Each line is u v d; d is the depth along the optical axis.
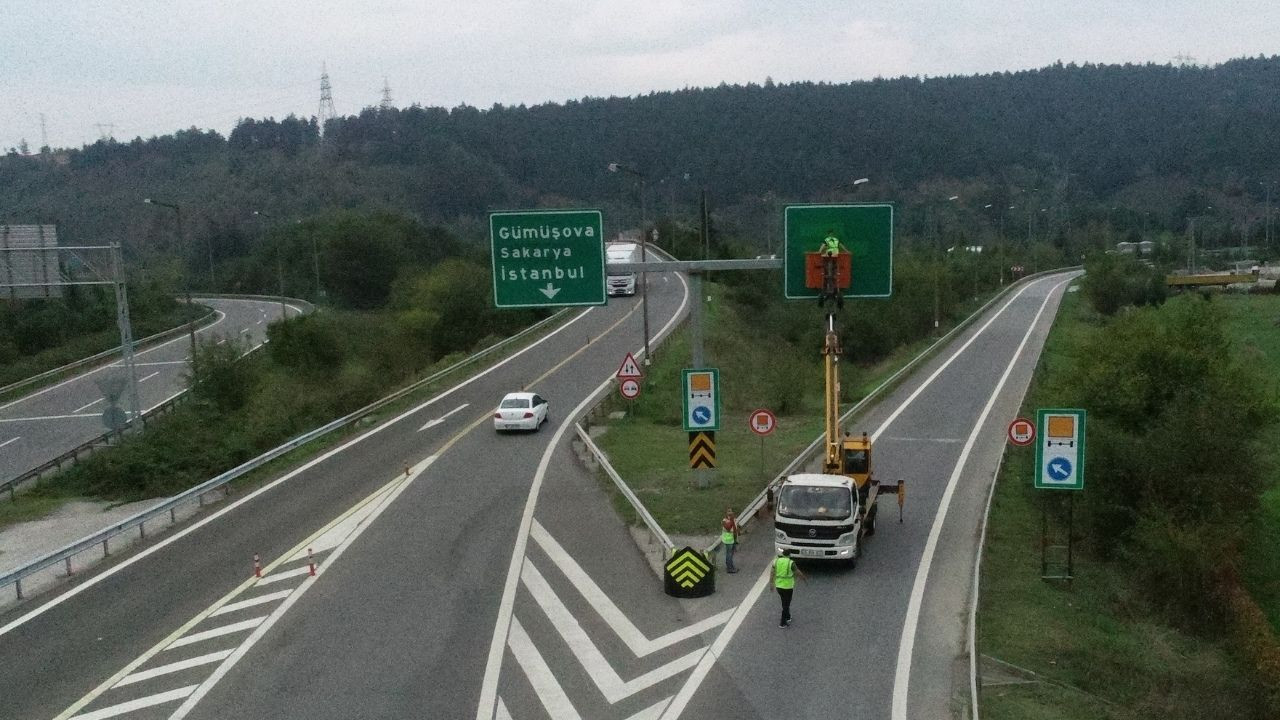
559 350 60.41
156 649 18.34
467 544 24.73
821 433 40.62
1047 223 183.38
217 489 31.23
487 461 34.25
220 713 15.52
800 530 22.28
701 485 30.08
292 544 25.05
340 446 37.31
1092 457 28.59
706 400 29.72
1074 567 25.33
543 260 26.94
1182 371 33.28
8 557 26.12
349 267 97.69
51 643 18.81
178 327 81.06
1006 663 17.80
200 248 136.38
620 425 41.28
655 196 196.88
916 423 41.72
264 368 52.28
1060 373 39.12
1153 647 21.97
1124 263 95.25
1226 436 28.16
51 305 80.25
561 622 19.42
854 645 18.23
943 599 20.97
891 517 27.86
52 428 47.25
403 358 60.78
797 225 26.72
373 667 17.27
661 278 98.56
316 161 195.62
